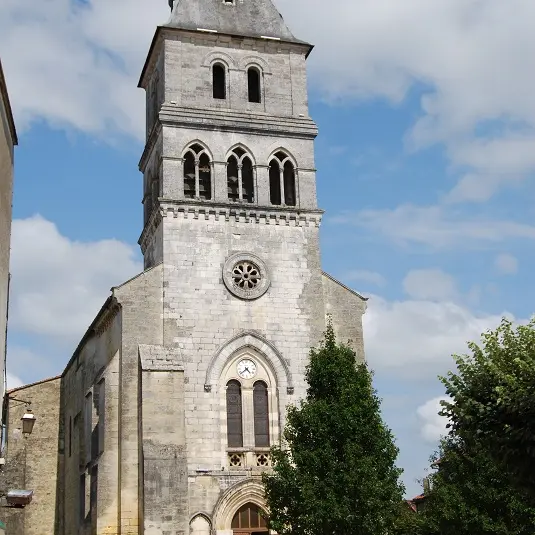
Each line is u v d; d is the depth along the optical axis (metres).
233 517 47.75
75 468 58.72
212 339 50.53
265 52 58.28
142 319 49.72
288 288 52.88
